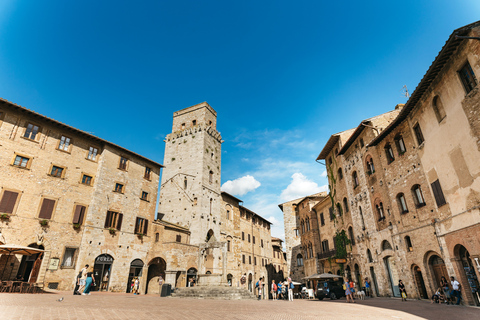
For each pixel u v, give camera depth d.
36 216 26.17
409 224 24.69
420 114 23.25
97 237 30.06
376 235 29.62
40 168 27.50
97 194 31.19
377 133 30.12
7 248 21.38
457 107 18.81
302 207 53.50
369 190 31.23
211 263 44.31
